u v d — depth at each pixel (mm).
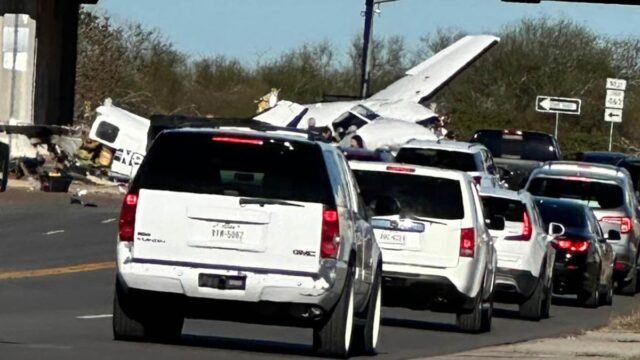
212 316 42281
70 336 46500
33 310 56406
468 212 56438
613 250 88062
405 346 51250
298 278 41281
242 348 45562
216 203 41562
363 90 181125
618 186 92562
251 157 41906
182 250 41625
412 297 56344
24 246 85750
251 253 41438
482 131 135625
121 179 137375
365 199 56812
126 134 138125
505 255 67062
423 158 93625
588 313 76812
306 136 42969
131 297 42219
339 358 43000
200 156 41969
